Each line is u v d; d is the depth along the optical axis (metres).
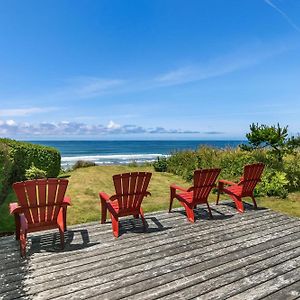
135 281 3.30
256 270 3.60
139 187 4.79
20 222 4.27
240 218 5.72
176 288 3.17
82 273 3.47
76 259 3.83
